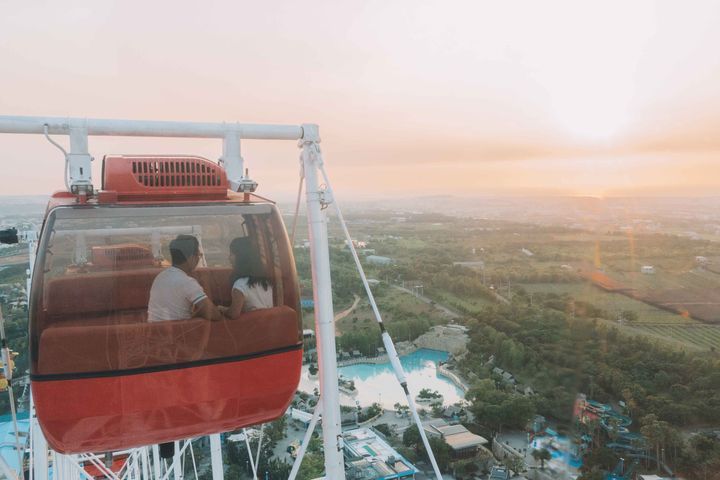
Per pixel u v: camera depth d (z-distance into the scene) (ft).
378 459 106.52
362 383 158.61
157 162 14.52
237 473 103.91
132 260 13.84
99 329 13.12
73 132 15.33
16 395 74.84
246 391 14.28
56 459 29.40
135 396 13.39
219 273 14.67
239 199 15.11
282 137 16.97
